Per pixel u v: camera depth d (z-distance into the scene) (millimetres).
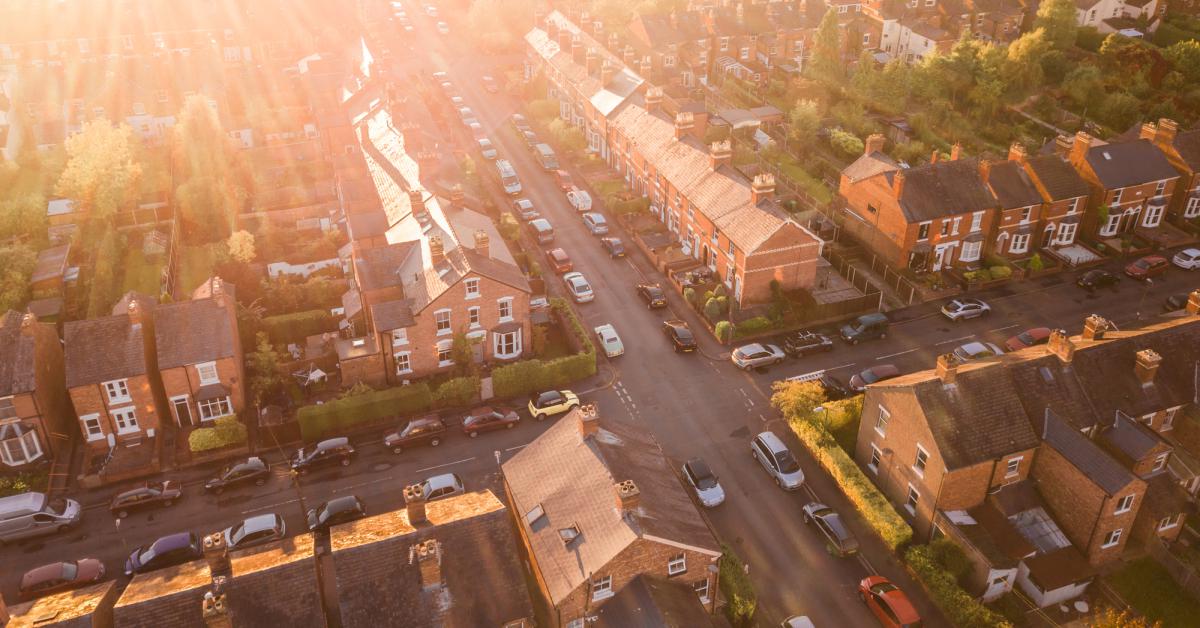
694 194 84562
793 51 143875
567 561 43406
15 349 58906
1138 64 124375
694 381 68688
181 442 61719
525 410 65750
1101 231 88000
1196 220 90812
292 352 70938
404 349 67500
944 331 74938
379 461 60438
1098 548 50094
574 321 73750
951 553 49531
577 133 112312
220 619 37781
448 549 43000
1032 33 123750
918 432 51844
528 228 92875
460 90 135000
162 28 147375
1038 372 54281
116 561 52250
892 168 82375
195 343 61469
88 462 59625
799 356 71500
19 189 95750
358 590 41250
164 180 96812
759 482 58062
